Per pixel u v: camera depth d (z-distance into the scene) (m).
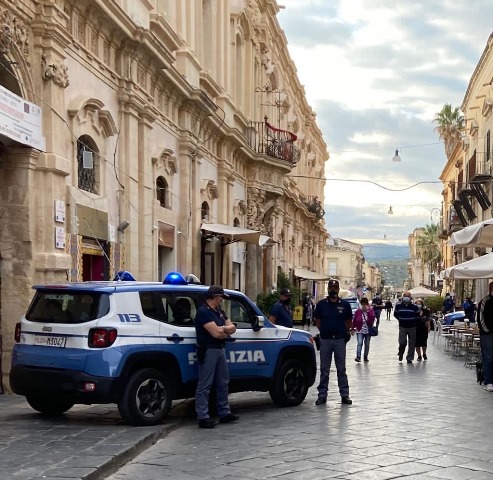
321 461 7.27
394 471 6.86
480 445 8.09
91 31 14.29
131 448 7.57
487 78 35.53
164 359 9.26
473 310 27.27
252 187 31.12
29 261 11.62
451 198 55.19
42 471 6.45
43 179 12.02
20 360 9.15
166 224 19.77
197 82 22.97
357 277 125.62
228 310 10.55
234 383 10.38
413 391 12.88
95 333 8.72
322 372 11.51
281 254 40.41
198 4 24.33
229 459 7.43
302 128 50.97
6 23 10.91
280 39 38.06
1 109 10.24
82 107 13.48
